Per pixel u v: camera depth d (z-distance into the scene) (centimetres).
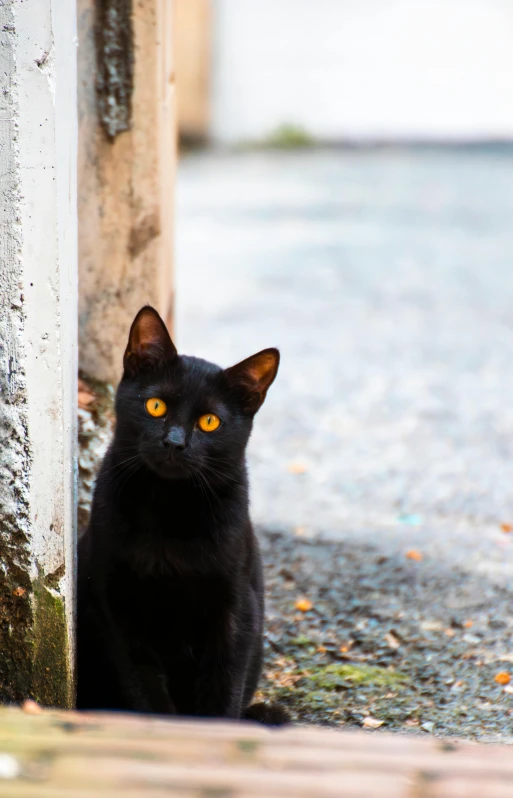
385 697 398
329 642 448
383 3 2917
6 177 276
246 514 365
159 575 348
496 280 1374
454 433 809
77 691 362
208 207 1847
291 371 966
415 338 1096
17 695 310
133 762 197
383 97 2977
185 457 340
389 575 523
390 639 452
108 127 436
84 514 426
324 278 1367
